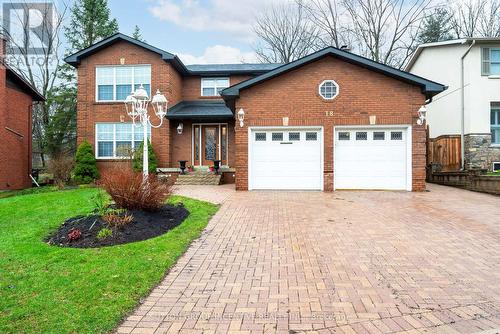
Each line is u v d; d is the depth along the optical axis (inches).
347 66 484.4
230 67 776.9
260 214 323.3
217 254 214.8
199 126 699.4
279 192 470.0
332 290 163.3
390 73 468.8
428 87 464.8
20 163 686.5
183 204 355.9
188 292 161.5
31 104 731.4
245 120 494.3
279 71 479.5
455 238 245.1
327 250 221.1
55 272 176.2
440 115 687.7
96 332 124.7
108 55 675.4
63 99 977.5
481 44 616.7
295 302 151.6
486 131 609.3
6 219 305.4
